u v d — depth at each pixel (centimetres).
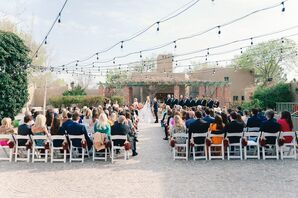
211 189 648
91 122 1132
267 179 720
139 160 955
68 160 959
